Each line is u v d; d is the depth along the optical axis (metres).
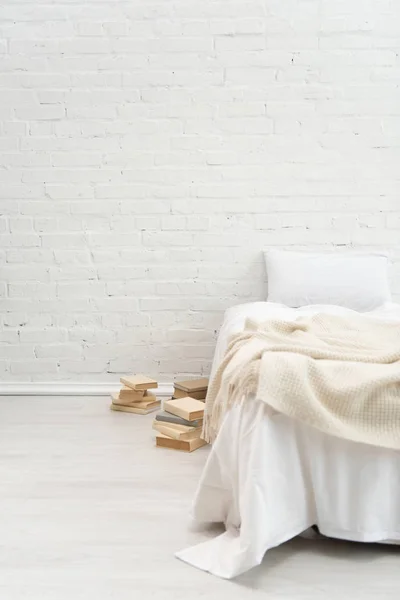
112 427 3.20
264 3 3.70
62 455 2.79
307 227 3.79
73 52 3.73
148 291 3.85
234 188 3.79
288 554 1.94
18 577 1.79
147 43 3.72
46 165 3.79
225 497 2.06
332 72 3.72
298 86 3.73
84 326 3.86
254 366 2.00
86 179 3.80
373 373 1.99
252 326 2.56
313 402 1.89
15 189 3.80
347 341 2.38
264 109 3.75
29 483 2.47
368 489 1.92
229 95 3.74
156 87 3.75
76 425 3.23
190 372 3.85
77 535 2.04
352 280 3.53
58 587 1.74
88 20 3.72
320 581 1.78
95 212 3.81
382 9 3.69
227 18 3.71
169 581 1.77
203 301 3.85
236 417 2.02
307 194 3.78
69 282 3.85
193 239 3.82
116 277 3.84
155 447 2.90
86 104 3.76
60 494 2.37
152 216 3.81
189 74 3.74
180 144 3.77
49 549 1.95
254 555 1.77
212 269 3.84
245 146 3.77
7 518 2.16
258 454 1.86
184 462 2.71
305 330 2.50
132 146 3.78
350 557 1.93
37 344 3.86
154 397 3.54
